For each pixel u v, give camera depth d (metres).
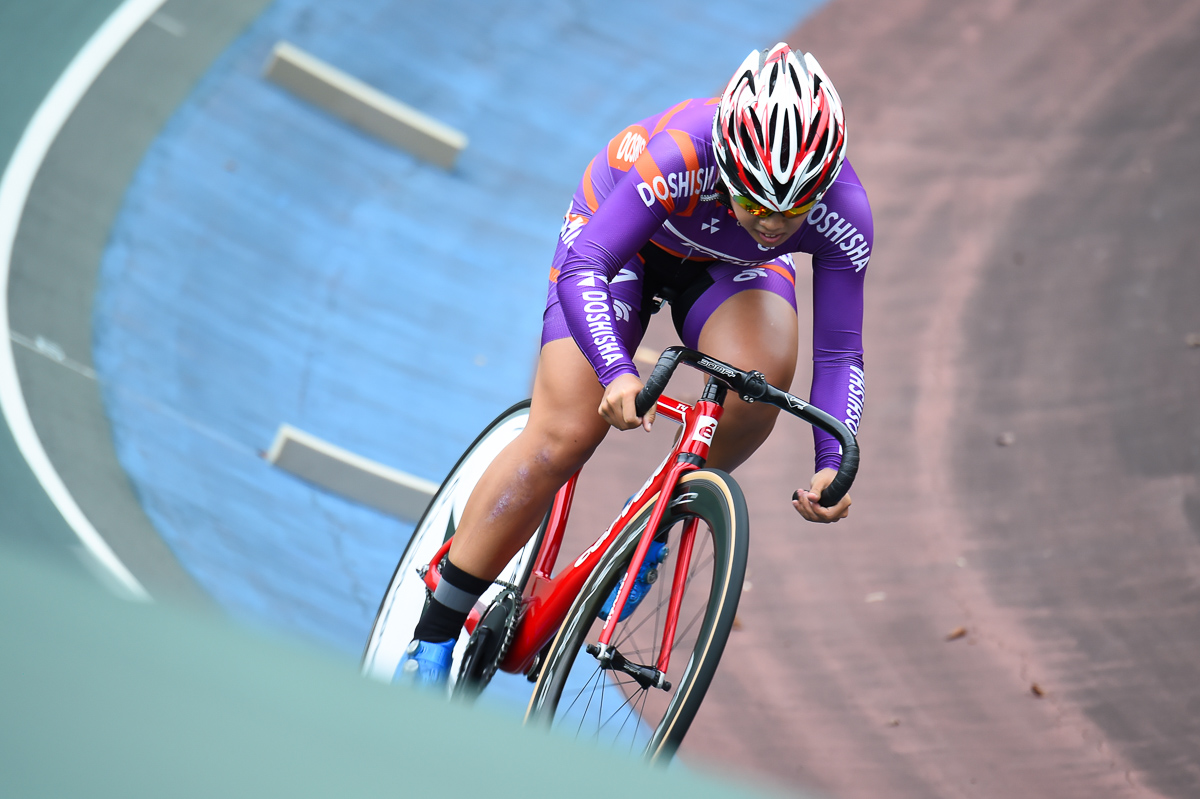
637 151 7.62
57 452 16.53
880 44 34.00
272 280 22.75
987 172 29.06
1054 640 15.95
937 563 17.56
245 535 16.59
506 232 25.70
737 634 15.73
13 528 14.26
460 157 27.44
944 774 13.27
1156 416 21.02
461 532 8.23
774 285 8.00
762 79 6.46
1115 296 24.58
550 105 30.14
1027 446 20.44
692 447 7.22
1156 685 15.08
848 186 7.32
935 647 15.73
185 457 17.91
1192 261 25.45
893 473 19.77
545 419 7.80
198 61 28.03
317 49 29.83
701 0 35.06
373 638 10.01
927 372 22.64
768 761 13.23
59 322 19.75
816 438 7.54
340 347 21.59
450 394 21.12
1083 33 34.38
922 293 25.06
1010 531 18.34
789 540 17.95
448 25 31.89
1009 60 33.31
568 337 7.77
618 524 7.70
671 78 32.09
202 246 22.97
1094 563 17.59
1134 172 28.72
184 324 20.97
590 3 34.00
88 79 26.44
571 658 7.29
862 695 14.66
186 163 24.94
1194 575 17.23
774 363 7.61
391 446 19.70
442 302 23.33
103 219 22.72
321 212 24.81
